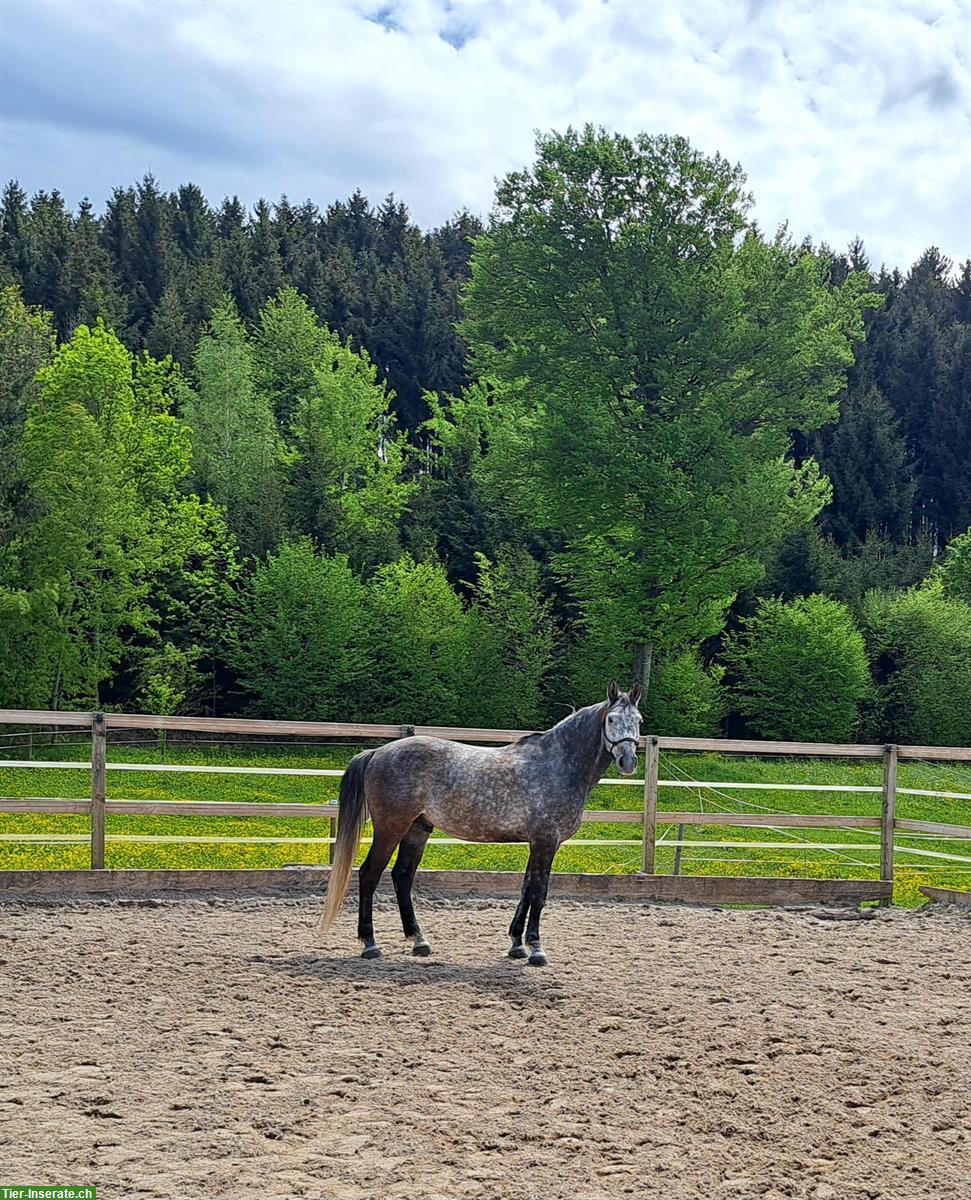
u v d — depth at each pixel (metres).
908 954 10.16
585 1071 6.67
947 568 51.50
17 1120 5.63
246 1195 4.92
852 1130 5.95
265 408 55.22
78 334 36.00
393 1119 5.82
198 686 39.09
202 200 98.56
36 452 33.78
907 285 93.75
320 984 8.36
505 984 8.55
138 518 35.16
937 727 42.72
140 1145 5.39
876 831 24.00
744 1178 5.31
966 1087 6.66
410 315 74.94
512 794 9.32
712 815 12.76
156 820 19.72
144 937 9.61
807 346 37.22
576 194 37.09
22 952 8.93
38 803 11.25
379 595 39.44
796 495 40.97
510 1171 5.27
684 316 36.59
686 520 35.12
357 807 9.50
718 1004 8.20
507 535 48.00
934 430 74.62
